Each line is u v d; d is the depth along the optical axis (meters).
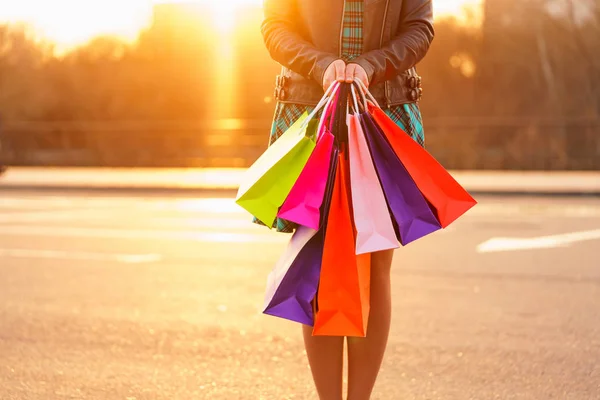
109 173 26.45
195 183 20.61
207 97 34.47
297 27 3.03
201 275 7.96
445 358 4.92
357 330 2.64
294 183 2.62
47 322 5.88
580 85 32.12
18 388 4.31
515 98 32.38
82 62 36.91
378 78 2.83
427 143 26.42
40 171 28.11
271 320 5.95
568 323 5.83
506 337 5.43
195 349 5.12
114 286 7.36
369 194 2.65
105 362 4.83
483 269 8.27
